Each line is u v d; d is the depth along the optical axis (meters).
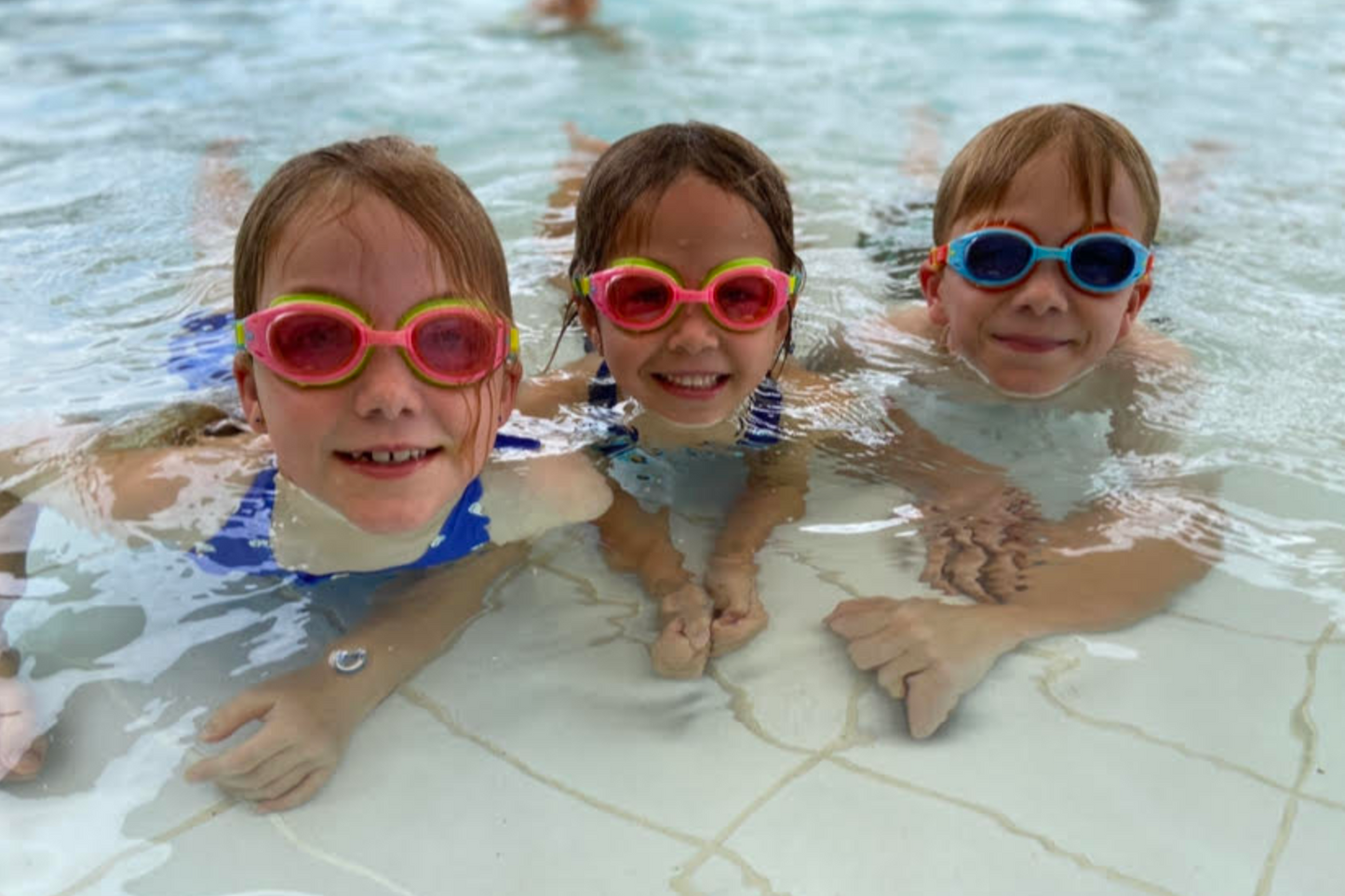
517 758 0.57
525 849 0.52
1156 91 1.74
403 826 0.53
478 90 1.68
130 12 2.14
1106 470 0.80
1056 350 0.86
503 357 0.67
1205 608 0.66
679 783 0.56
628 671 0.63
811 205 1.27
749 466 0.81
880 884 0.51
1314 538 0.72
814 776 0.56
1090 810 0.54
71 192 1.21
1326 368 0.90
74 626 0.63
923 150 1.46
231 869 0.51
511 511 0.73
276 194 0.64
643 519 0.75
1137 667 0.62
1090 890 0.51
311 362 0.62
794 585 0.69
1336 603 0.67
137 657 0.61
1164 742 0.58
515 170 1.33
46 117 1.48
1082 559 0.71
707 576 0.70
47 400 0.81
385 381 0.62
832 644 0.64
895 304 1.04
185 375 0.85
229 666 0.61
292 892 0.50
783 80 1.79
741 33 2.10
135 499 0.72
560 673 0.62
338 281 0.61
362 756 0.57
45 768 0.55
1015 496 0.77
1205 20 2.21
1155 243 1.13
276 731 0.57
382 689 0.61
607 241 0.78
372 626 0.64
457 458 0.67
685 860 0.52
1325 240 1.15
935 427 0.85
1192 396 0.87
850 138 1.51
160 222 1.13
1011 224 0.84
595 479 0.77
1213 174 1.35
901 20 2.20
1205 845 0.53
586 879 0.51
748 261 0.75
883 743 0.58
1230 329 0.96
